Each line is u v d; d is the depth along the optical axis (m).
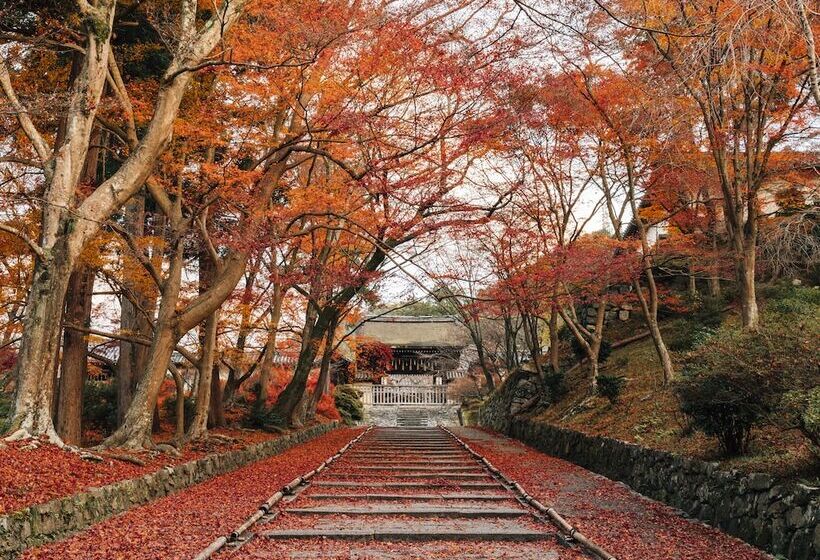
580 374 25.28
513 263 19.52
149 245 14.98
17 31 13.67
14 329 16.08
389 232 17.86
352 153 16.91
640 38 14.38
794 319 16.31
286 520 9.48
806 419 7.75
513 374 31.78
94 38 11.55
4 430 10.80
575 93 16.02
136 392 13.73
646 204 24.88
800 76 13.27
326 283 20.09
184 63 12.18
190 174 14.80
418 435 30.20
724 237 22.36
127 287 15.62
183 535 8.48
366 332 51.94
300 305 25.47
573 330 21.20
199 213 14.34
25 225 13.83
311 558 7.29
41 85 14.62
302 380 24.11
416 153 16.98
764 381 9.03
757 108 14.48
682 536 8.79
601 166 17.73
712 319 21.88
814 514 7.18
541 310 22.97
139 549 7.70
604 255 17.75
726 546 8.22
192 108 15.45
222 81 14.62
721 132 14.03
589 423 18.50
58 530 8.08
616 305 27.08
